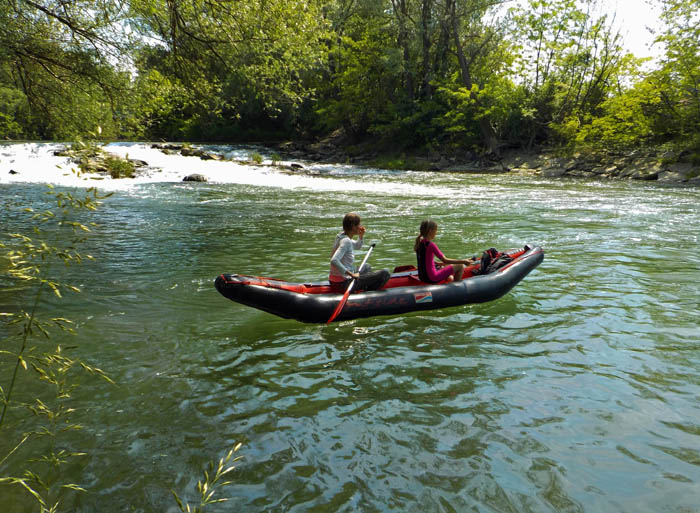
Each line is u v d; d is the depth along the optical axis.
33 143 24.08
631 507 2.24
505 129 28.69
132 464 2.57
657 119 22.92
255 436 2.84
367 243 8.34
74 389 3.35
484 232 9.35
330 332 4.46
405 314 4.88
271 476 2.48
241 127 40.94
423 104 31.14
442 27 30.70
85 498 2.32
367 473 2.50
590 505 2.26
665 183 19.28
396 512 2.23
